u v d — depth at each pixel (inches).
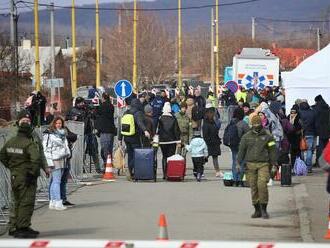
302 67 2518.5
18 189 1145.4
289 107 2518.5
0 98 3895.2
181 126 2146.9
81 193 1724.9
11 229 1165.1
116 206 1509.6
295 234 1203.9
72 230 1229.7
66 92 4815.5
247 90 4005.9
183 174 1979.6
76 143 1972.2
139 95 2642.7
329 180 1147.9
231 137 1819.6
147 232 1208.8
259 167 1357.0
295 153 2081.7
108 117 2110.0
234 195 1670.8
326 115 2144.4
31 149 1141.7
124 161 2214.6
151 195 1678.2
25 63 5885.8
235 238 1162.6
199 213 1413.6
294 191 1724.9
